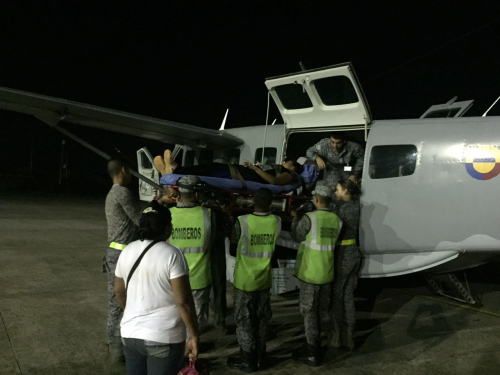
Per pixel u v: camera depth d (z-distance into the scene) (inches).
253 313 138.3
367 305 210.8
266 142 292.7
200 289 134.8
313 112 219.3
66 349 145.6
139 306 86.3
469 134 182.5
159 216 91.0
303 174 209.3
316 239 144.3
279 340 164.6
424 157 189.0
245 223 136.8
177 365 87.0
